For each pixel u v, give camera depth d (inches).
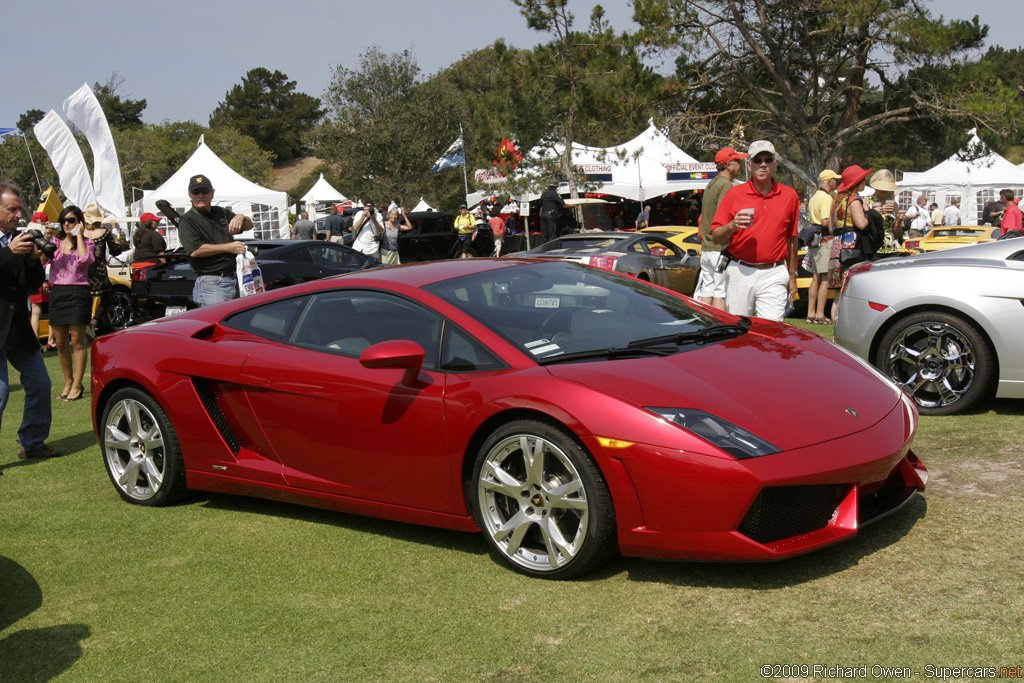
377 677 99.1
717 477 109.5
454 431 129.3
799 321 395.5
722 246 249.0
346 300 152.4
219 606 121.6
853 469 113.2
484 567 129.6
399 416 135.2
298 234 727.1
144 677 103.0
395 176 1717.5
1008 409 203.9
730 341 141.3
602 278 161.0
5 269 188.7
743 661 95.4
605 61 807.1
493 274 152.4
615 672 95.7
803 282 440.5
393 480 138.5
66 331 287.9
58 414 266.8
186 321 173.3
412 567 131.5
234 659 105.9
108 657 108.7
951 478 152.5
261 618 117.0
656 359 129.3
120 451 175.9
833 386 127.6
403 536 145.4
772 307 226.2
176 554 143.2
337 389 142.6
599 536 117.6
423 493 135.5
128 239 666.2
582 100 821.2
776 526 112.7
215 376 157.6
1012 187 1106.7
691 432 112.5
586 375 122.8
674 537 113.3
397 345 129.4
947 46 917.2
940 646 95.0
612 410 116.2
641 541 115.4
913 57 953.5
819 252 371.2
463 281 148.4
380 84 1760.6
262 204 931.3
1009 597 105.0
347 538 146.1
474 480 129.3
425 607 116.9
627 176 988.6
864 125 1050.7
